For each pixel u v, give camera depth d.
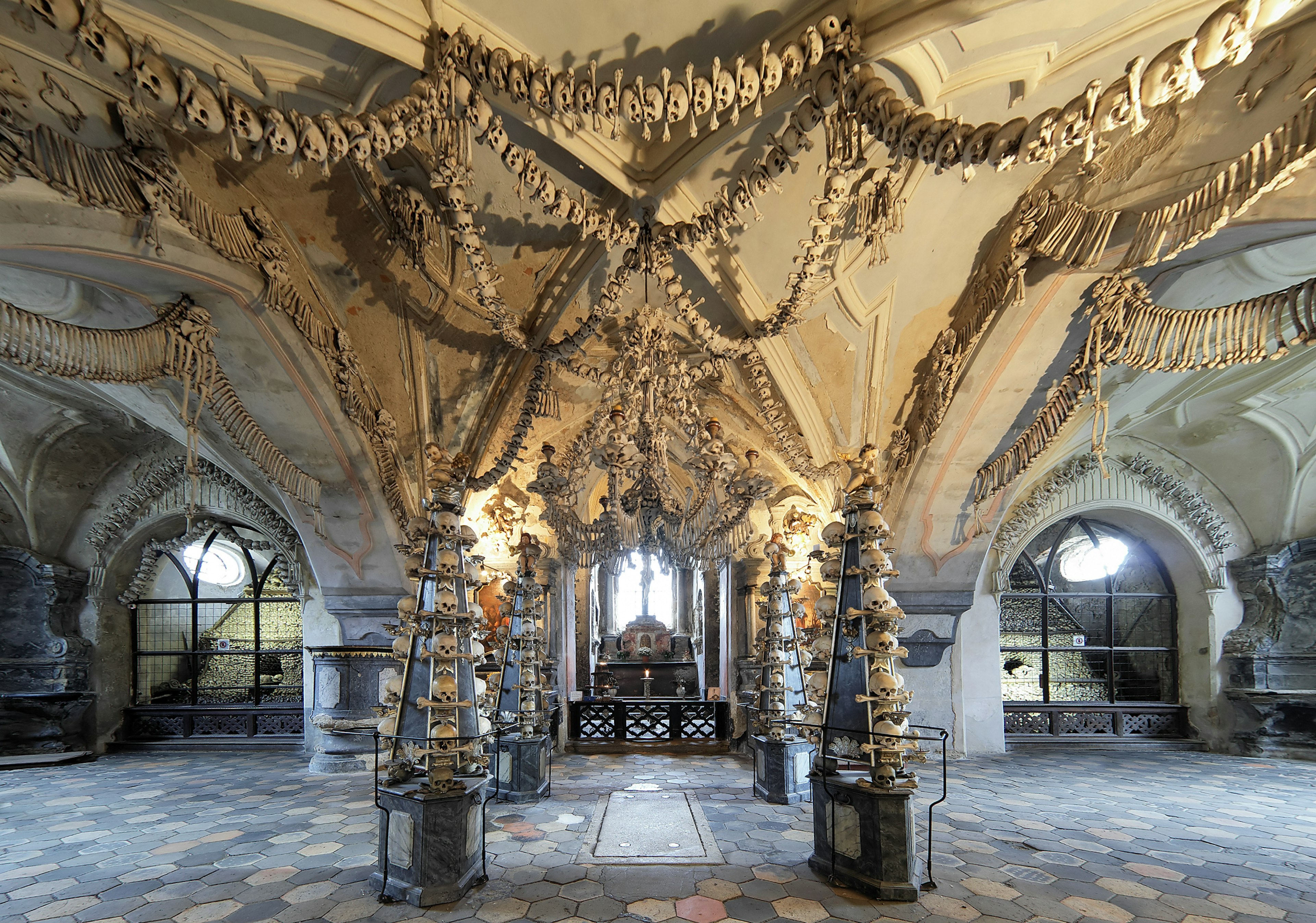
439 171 4.46
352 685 9.42
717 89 3.76
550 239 7.07
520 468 10.12
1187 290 6.89
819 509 9.92
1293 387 8.91
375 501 8.58
